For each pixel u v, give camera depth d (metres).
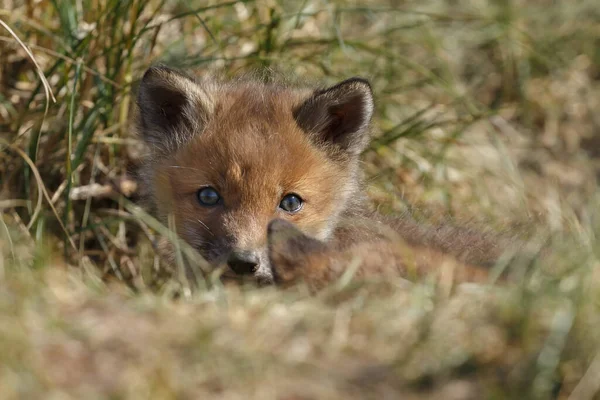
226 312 6.02
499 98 15.87
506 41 15.80
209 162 9.55
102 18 11.15
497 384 5.27
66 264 9.21
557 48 16.67
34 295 5.93
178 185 9.73
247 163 9.45
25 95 11.37
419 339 5.55
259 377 5.20
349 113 10.45
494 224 10.84
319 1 13.84
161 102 10.36
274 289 6.75
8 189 10.72
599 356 5.36
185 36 12.04
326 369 5.36
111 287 8.13
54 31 11.46
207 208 9.53
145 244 10.70
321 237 9.84
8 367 4.98
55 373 5.08
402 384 5.27
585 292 5.96
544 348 5.39
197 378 5.13
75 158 10.55
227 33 12.91
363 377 5.31
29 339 5.30
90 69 10.52
